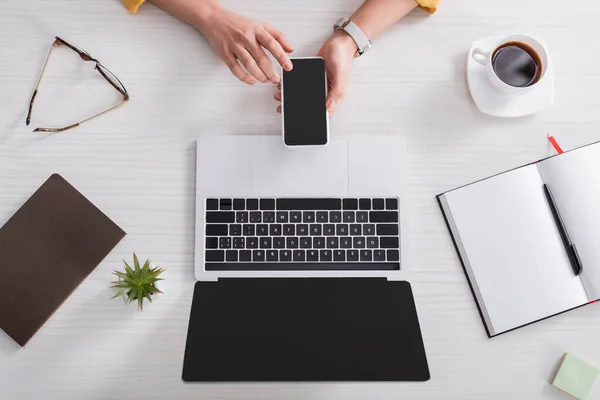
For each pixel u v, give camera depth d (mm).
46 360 782
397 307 758
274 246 801
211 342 710
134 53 851
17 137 826
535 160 848
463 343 804
